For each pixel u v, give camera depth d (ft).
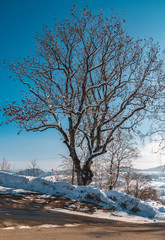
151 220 35.40
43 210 30.68
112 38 59.47
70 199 40.91
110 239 13.64
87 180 60.59
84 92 59.72
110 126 66.64
